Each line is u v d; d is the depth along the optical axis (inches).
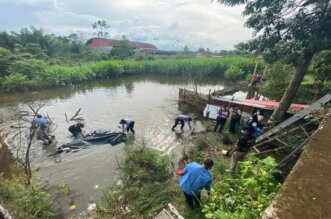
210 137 396.5
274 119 374.9
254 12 346.0
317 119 263.0
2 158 329.4
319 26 296.5
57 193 258.5
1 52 916.6
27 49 1246.9
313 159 79.7
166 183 256.8
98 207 232.5
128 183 265.6
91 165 317.7
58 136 428.1
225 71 1197.1
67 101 701.3
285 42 339.3
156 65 1305.4
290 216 59.8
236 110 418.0
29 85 855.1
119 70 1203.9
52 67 975.6
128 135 424.5
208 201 198.4
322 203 62.4
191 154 330.0
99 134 414.9
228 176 234.8
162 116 543.8
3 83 807.7
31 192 224.1
